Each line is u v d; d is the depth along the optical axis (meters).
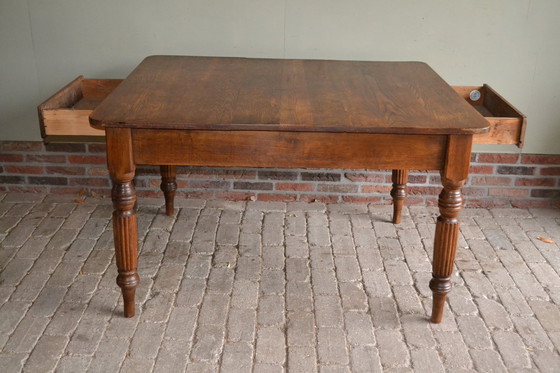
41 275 3.12
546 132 3.84
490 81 3.77
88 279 3.11
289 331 2.75
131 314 2.81
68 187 4.00
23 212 3.76
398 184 3.64
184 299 2.96
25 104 3.83
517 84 3.77
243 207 3.91
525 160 3.89
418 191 3.97
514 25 3.64
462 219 3.83
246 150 2.49
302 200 3.99
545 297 3.05
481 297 3.04
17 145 3.92
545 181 3.94
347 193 3.98
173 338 2.69
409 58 3.74
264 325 2.79
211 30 3.69
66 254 3.33
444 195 2.59
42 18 3.66
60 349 2.60
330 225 3.72
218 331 2.74
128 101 2.67
